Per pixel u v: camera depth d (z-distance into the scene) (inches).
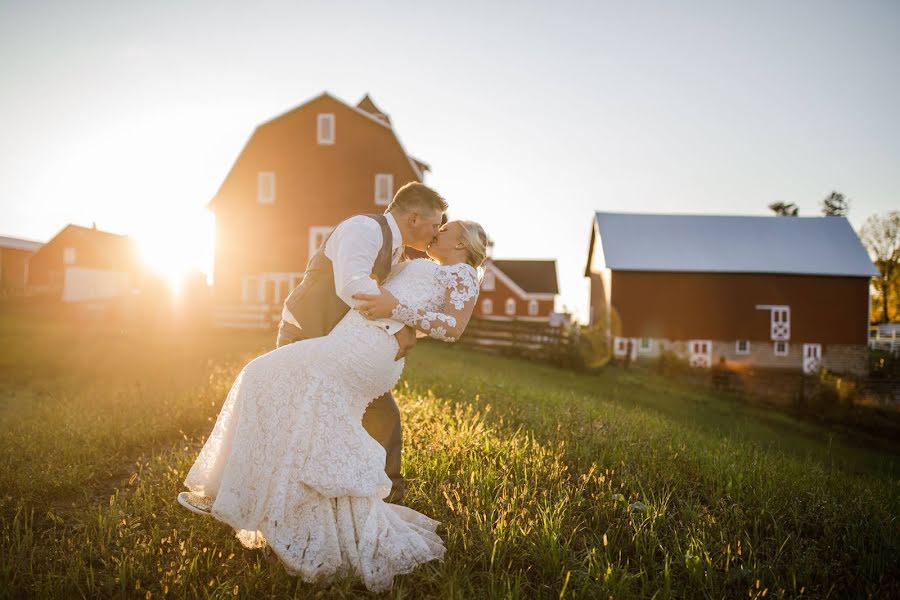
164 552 131.3
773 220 1670.8
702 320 1503.4
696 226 1646.2
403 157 1241.4
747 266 1510.8
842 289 1510.8
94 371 450.6
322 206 1234.0
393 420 148.6
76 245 1752.0
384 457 127.6
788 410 922.1
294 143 1238.3
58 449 201.3
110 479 186.4
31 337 690.2
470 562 127.4
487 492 157.4
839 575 131.9
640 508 154.4
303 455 120.7
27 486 167.0
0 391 370.3
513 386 415.5
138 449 215.5
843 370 1497.3
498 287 2534.5
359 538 121.0
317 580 116.8
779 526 152.3
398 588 115.1
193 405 266.2
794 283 1509.6
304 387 123.5
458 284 130.0
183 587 114.3
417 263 133.2
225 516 120.9
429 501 153.6
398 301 123.8
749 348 1504.7
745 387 1100.5
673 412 643.5
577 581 119.4
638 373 1084.5
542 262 2719.0
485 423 235.9
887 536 147.5
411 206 134.5
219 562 126.3
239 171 1243.2
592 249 1813.5
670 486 181.3
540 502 155.5
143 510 149.9
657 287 1507.1
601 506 155.6
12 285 1760.6
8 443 212.1
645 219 1667.1
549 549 127.8
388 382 129.9
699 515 151.5
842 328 1505.9
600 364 1002.7
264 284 1228.5
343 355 123.6
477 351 970.1
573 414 275.4
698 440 273.1
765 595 120.2
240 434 124.2
